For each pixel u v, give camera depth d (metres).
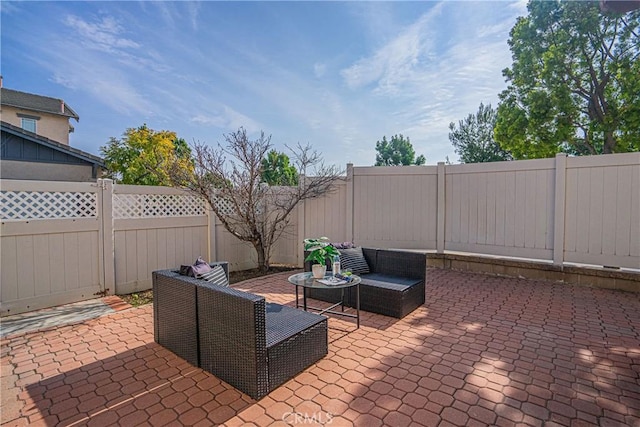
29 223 4.27
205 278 3.10
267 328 2.73
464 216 6.55
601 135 10.73
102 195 4.87
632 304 4.42
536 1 11.13
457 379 2.59
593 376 2.61
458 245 6.64
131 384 2.57
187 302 2.87
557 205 5.56
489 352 3.05
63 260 4.54
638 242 4.96
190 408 2.26
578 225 5.42
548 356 2.96
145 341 3.37
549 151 11.66
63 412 2.23
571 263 5.57
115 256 5.05
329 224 7.27
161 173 6.29
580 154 12.21
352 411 2.21
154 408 2.27
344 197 7.18
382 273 4.81
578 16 10.36
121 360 2.96
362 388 2.48
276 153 7.45
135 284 5.27
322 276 3.80
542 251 5.77
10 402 2.35
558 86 10.89
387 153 21.11
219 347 2.59
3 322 3.89
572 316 3.97
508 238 6.09
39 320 3.96
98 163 10.92
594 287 5.29
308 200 7.34
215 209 6.12
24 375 2.72
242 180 6.32
